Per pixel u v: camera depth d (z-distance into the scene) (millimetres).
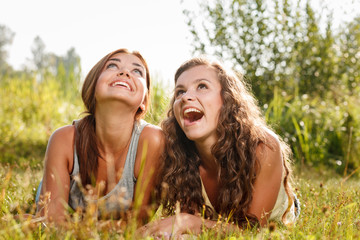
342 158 6484
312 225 2098
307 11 8023
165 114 2977
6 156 5926
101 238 1791
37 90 10055
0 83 10883
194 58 2695
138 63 2600
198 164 2742
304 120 6773
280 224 2588
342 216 2361
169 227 2105
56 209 2312
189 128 2492
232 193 2520
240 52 8016
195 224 2217
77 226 1736
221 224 2096
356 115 6938
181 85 2572
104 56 2555
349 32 8320
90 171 2551
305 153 6348
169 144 2686
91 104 2576
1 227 1755
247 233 2078
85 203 2576
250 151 2512
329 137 6785
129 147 2617
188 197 2680
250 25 7984
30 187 2934
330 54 8242
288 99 7422
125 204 2574
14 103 9562
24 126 8531
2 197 2191
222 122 2510
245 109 2607
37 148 6883
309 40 8125
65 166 2535
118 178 2582
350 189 3260
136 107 2529
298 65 8266
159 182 2652
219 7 7973
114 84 2420
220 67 2627
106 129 2502
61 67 10758
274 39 8047
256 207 2537
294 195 2967
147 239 1823
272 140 2607
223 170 2602
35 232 1839
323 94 8180
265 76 8117
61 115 9258
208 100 2479
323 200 3012
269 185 2564
